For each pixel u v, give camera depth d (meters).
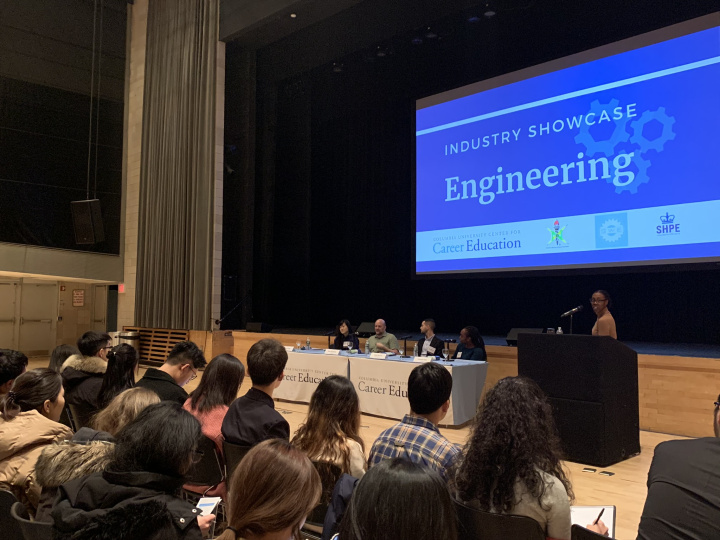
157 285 11.06
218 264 10.26
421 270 8.55
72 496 1.31
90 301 12.84
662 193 6.16
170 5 11.34
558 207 7.05
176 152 10.88
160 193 11.16
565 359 4.24
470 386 5.73
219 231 10.27
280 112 12.22
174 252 10.77
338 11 9.00
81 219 10.15
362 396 6.09
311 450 2.14
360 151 12.30
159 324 10.96
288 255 12.39
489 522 1.53
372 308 12.15
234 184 11.33
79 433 1.96
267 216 12.01
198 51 10.62
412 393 2.11
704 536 1.25
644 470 4.06
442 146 8.36
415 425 2.07
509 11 8.57
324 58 10.51
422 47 9.73
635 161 6.39
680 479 1.35
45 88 11.08
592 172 6.76
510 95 7.62
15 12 10.77
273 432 2.42
